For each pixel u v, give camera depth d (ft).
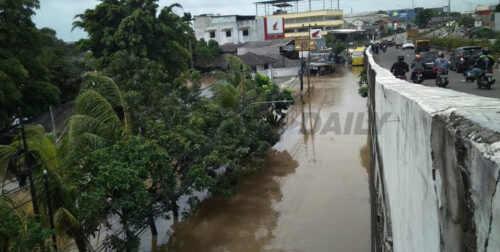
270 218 37.81
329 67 141.18
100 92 32.73
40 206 23.20
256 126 48.08
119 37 67.36
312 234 34.14
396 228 13.83
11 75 47.85
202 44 147.64
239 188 45.32
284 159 54.70
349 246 31.86
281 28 177.17
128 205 24.71
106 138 29.55
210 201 42.34
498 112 6.55
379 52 133.18
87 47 70.49
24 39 53.62
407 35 199.93
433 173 7.64
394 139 13.89
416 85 15.66
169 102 37.96
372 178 35.88
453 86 43.21
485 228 5.12
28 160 20.92
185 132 34.76
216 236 35.50
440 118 7.23
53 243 21.44
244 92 51.42
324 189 43.39
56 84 69.15
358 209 38.06
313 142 61.87
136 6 71.51
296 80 119.65
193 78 44.70
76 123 27.78
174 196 31.50
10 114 51.44
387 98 15.69
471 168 5.59
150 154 28.53
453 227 6.46
